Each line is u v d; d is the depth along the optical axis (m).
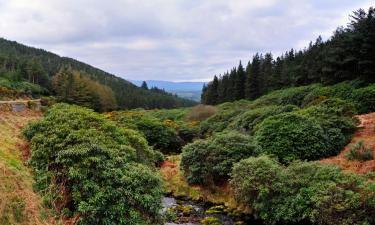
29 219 10.38
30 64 84.00
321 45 60.56
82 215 11.86
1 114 25.48
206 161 21.30
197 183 21.75
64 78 74.56
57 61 146.50
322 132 20.62
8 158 13.41
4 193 10.46
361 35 37.59
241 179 16.80
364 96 29.86
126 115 38.34
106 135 15.88
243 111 44.59
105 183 12.58
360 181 13.16
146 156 18.31
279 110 29.88
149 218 12.95
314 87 42.56
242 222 16.19
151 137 33.94
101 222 11.93
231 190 19.39
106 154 13.68
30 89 67.31
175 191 21.47
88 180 12.53
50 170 13.63
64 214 11.98
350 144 20.47
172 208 18.25
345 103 24.91
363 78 35.91
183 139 39.41
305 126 20.80
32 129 16.33
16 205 10.41
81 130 14.85
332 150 20.20
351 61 38.78
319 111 24.25
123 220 12.07
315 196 13.32
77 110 17.39
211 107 57.69
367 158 17.36
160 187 13.95
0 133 17.38
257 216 16.16
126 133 17.97
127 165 13.88
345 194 12.61
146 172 13.41
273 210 15.12
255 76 70.62
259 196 15.63
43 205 11.62
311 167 15.62
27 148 15.80
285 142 20.38
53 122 15.90
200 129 42.19
